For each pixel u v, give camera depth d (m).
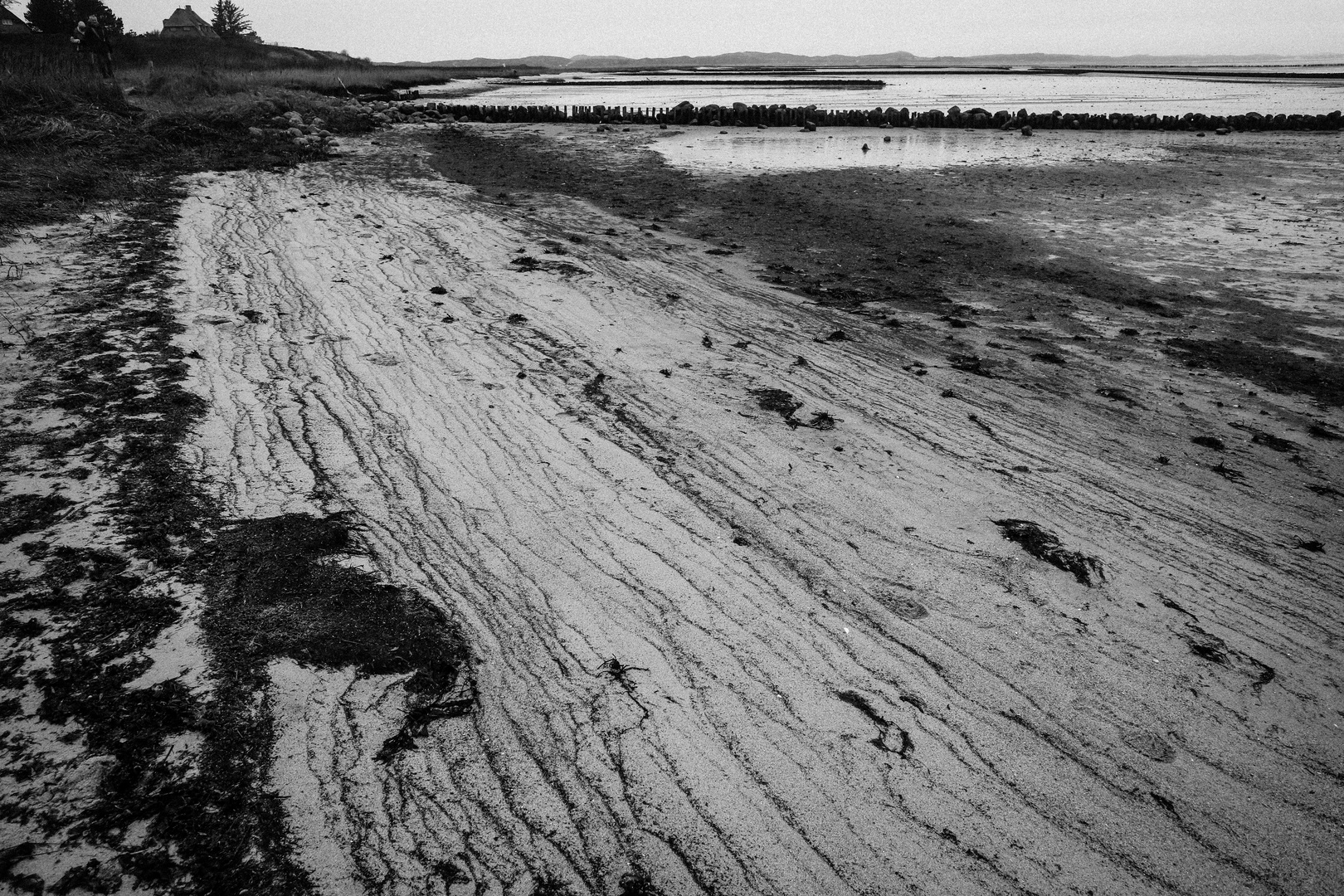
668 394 6.32
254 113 18.72
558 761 3.06
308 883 2.55
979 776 3.09
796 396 6.38
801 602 4.03
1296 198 15.08
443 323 7.54
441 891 2.56
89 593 3.65
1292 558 4.52
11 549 3.88
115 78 21.84
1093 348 7.58
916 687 3.52
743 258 10.50
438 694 3.33
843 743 3.21
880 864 2.72
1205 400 6.51
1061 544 4.56
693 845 2.76
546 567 4.19
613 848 2.74
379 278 8.70
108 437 4.97
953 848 2.79
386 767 2.98
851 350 7.39
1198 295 9.22
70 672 3.22
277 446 5.16
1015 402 6.40
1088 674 3.62
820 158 21.05
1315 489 5.23
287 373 6.23
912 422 6.01
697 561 4.31
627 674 3.51
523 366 6.70
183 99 19.62
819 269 10.10
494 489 4.89
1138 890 2.68
